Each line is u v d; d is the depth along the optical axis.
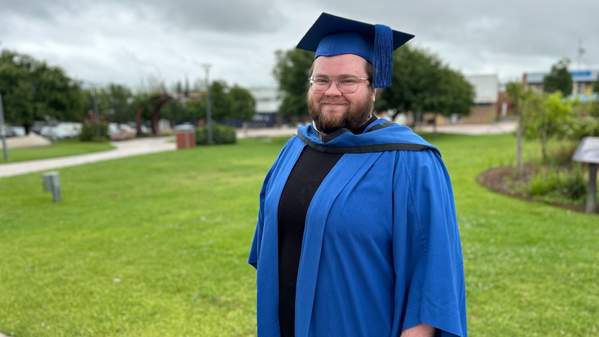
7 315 3.82
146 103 39.62
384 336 1.44
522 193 8.47
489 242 5.37
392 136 1.48
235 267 4.86
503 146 19.59
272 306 1.66
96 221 7.19
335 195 1.43
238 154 19.88
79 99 37.25
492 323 3.43
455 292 1.37
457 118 53.00
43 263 5.12
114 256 5.33
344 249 1.41
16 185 11.27
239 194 9.54
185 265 4.95
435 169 1.44
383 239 1.41
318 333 1.48
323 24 1.58
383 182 1.41
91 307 3.94
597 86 50.75
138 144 30.09
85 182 11.72
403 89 28.12
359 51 1.54
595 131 10.97
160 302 4.02
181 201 8.84
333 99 1.52
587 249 5.04
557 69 49.16
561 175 8.53
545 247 5.13
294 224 1.58
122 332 3.51
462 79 31.81
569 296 3.85
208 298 4.08
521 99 10.78
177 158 18.38
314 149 1.63
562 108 10.76
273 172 1.89
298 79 28.62
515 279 4.23
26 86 33.53
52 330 3.55
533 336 3.23
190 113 50.62
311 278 1.46
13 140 28.67
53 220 7.31
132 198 9.27
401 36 1.66
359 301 1.42
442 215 1.38
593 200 6.94
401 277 1.40
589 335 3.23
